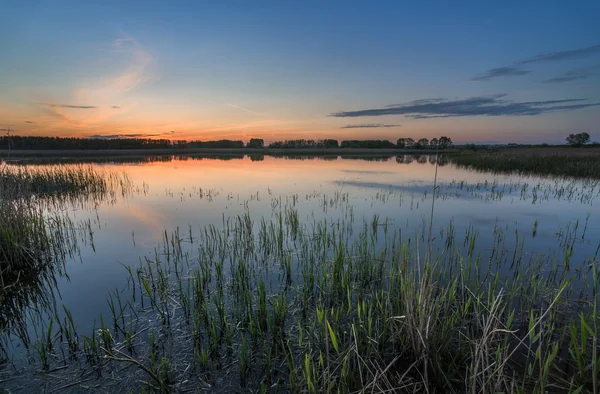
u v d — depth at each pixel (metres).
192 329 4.61
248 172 24.86
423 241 8.31
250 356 3.97
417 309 4.02
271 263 7.20
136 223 10.23
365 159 42.41
